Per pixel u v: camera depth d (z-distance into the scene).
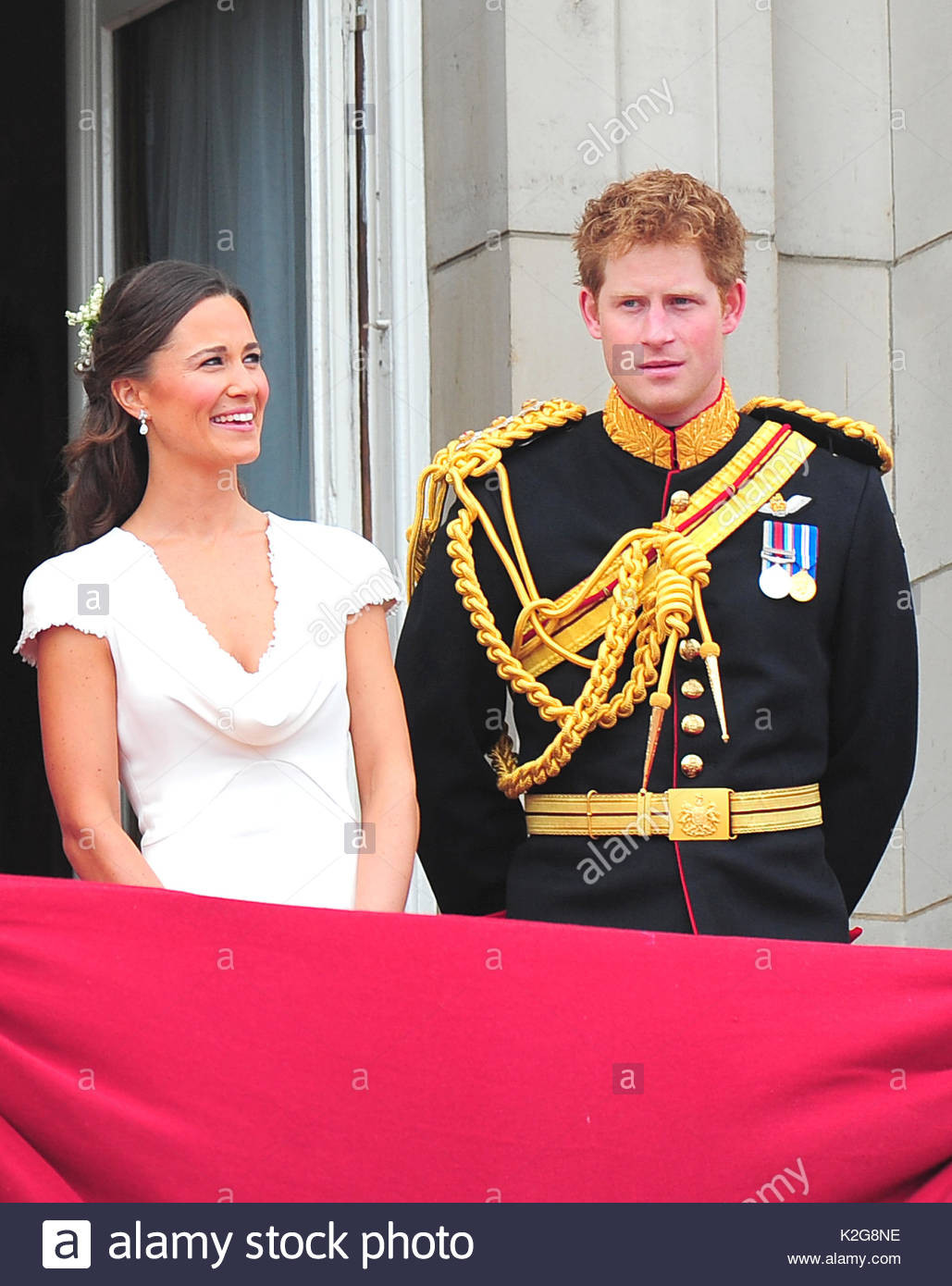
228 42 11.92
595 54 10.68
